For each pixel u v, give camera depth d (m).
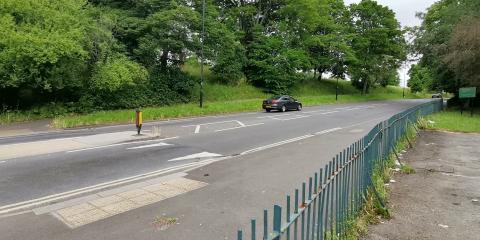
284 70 42.88
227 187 7.64
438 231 5.28
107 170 9.13
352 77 55.28
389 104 42.44
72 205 6.46
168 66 31.47
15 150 11.63
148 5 28.42
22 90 22.12
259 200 6.78
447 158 10.85
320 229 4.03
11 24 19.11
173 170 9.23
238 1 46.16
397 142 11.98
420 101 53.22
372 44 52.81
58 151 11.55
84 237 5.10
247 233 5.23
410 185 7.76
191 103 31.72
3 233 5.24
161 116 23.45
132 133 15.74
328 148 12.67
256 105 32.59
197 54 30.30
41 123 19.83
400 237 5.06
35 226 5.50
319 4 49.28
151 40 27.23
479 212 6.09
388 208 6.23
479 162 10.24
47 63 20.69
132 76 24.72
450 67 28.31
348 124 20.88
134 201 6.70
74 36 20.92
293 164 9.98
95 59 23.69
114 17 26.83
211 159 10.67
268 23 47.91
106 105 25.44
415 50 37.19
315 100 41.22
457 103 35.56
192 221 5.72
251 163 10.12
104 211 6.16
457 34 27.16
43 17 20.80
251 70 43.38
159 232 5.29
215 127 18.56
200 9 31.45
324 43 49.06
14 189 7.41
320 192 3.93
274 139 14.80
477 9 29.97
